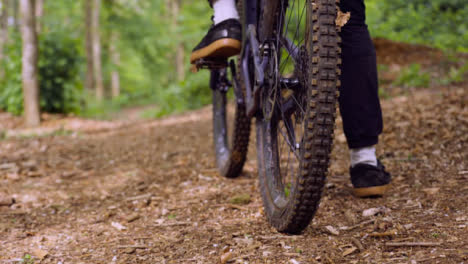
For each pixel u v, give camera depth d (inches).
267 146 80.7
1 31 621.0
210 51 81.5
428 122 137.6
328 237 64.7
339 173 103.3
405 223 66.1
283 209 67.4
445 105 159.2
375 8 341.1
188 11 562.6
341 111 80.7
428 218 67.2
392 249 57.7
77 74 359.3
